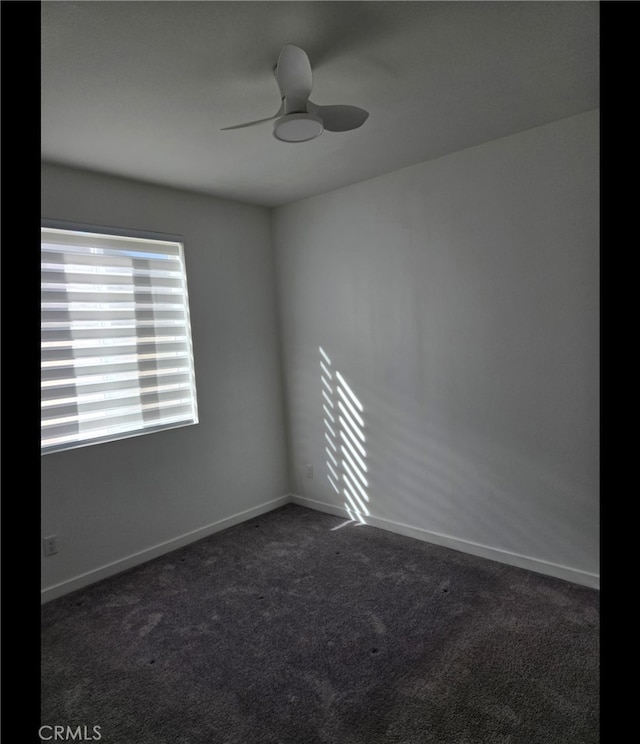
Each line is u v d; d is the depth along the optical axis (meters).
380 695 1.89
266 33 1.67
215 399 3.62
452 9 1.60
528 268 2.69
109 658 2.20
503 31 1.73
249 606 2.58
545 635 2.19
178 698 1.93
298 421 4.02
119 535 3.06
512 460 2.84
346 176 3.28
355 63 1.91
